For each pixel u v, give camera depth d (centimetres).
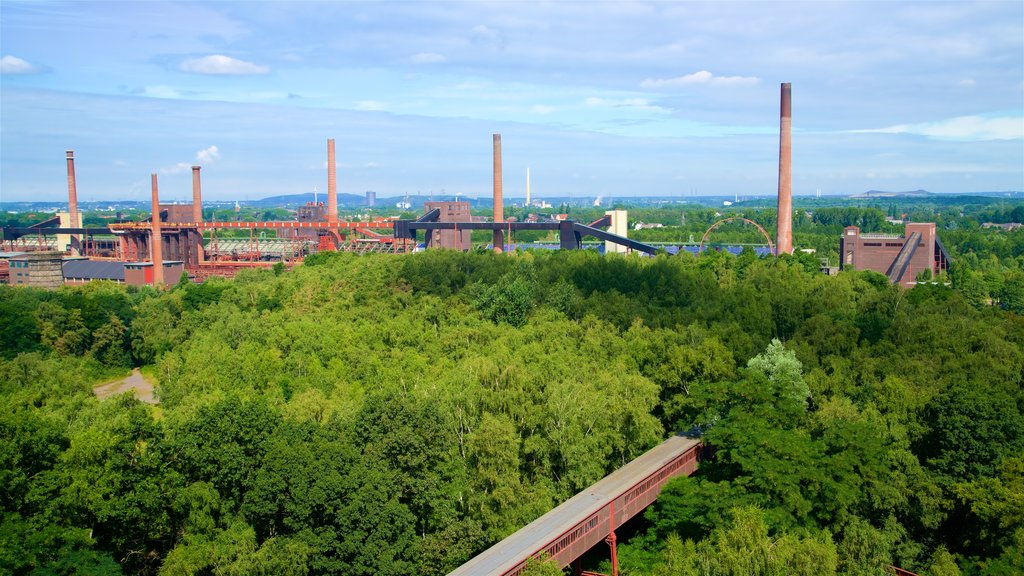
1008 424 12781
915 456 12675
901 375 15562
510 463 12612
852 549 11200
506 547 10675
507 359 17250
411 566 10838
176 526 11012
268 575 9831
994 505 11112
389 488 11125
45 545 9494
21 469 10238
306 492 10562
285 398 16388
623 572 11969
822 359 17125
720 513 11588
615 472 13150
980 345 17338
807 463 12025
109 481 10400
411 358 18388
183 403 15400
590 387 15425
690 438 14825
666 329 18962
